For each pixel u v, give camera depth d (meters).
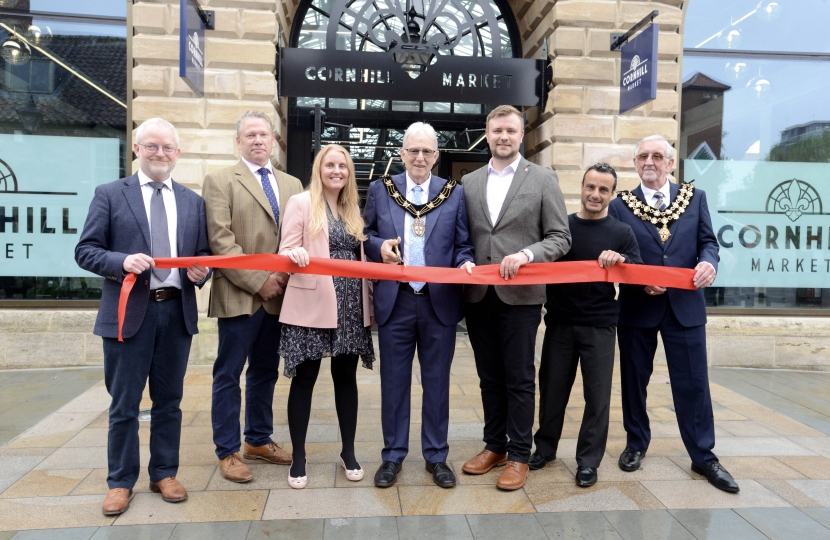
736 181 5.80
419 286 2.69
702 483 2.74
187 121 5.00
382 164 7.12
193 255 2.56
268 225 2.82
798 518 2.39
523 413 2.70
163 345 2.47
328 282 2.58
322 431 3.44
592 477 2.69
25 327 5.02
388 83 5.29
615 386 4.58
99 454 3.03
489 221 2.78
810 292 5.84
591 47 5.35
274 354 2.92
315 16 6.19
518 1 6.29
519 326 2.68
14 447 3.12
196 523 2.30
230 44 5.00
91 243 2.35
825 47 5.85
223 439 2.73
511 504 2.50
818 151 5.86
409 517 2.37
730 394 4.45
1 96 5.21
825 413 3.96
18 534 2.19
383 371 2.73
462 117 6.38
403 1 5.70
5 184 5.24
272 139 2.92
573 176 5.34
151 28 4.96
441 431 2.77
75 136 5.29
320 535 2.21
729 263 5.80
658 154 2.96
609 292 2.71
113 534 2.21
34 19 5.21
